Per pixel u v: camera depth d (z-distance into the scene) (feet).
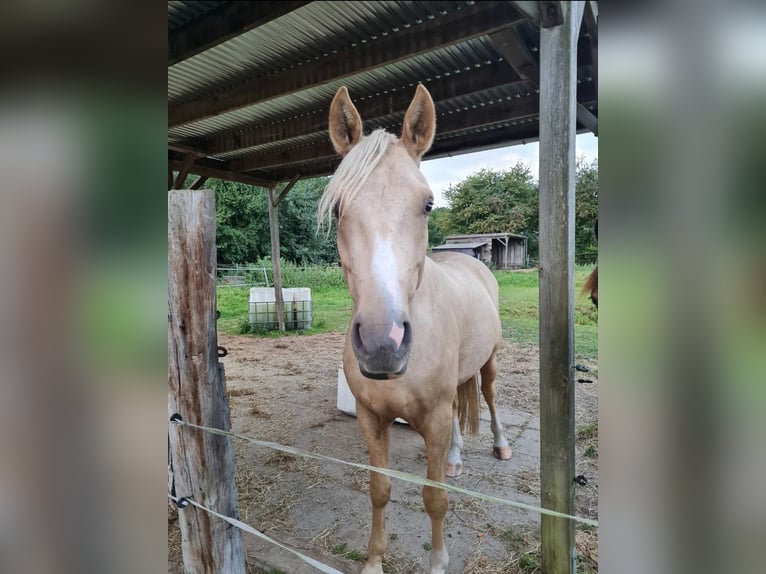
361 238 4.12
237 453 9.75
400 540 6.66
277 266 24.58
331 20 7.67
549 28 4.54
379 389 5.04
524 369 16.47
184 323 4.75
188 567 5.19
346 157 4.59
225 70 9.68
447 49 8.93
